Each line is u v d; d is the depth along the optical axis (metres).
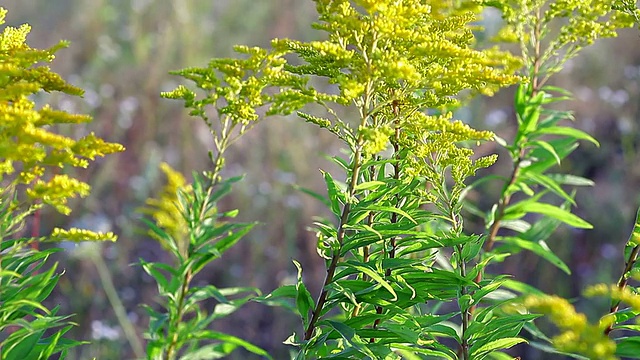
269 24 8.94
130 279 5.59
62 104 6.83
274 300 2.96
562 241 5.82
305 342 2.53
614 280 5.64
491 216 3.41
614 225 5.96
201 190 2.97
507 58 2.56
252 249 5.94
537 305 1.62
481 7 2.71
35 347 2.43
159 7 8.75
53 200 2.03
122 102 7.23
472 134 2.39
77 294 5.28
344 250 2.52
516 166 3.33
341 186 2.81
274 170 6.63
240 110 2.68
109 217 6.09
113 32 8.52
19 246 2.13
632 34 7.90
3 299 2.30
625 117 6.72
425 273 2.57
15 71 2.12
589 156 6.63
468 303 2.60
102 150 2.04
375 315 2.57
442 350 2.84
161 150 6.82
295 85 2.48
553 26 6.91
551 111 3.19
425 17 2.58
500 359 3.13
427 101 2.51
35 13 8.91
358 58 2.39
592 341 1.58
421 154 2.51
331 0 2.48
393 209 2.39
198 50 8.12
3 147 1.89
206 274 5.80
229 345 3.21
